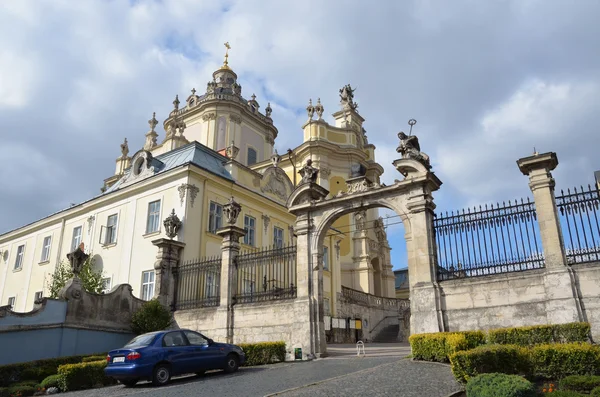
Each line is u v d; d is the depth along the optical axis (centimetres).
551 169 1523
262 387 1149
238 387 1177
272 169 3534
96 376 1487
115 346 2097
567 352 975
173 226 2581
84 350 1978
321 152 4638
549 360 988
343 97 5359
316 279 1861
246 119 4716
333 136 4866
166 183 2877
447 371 1157
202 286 2270
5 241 4028
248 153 4628
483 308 1477
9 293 3731
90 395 1255
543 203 1462
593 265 1349
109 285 2917
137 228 2914
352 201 1858
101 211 3225
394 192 1769
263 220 3256
